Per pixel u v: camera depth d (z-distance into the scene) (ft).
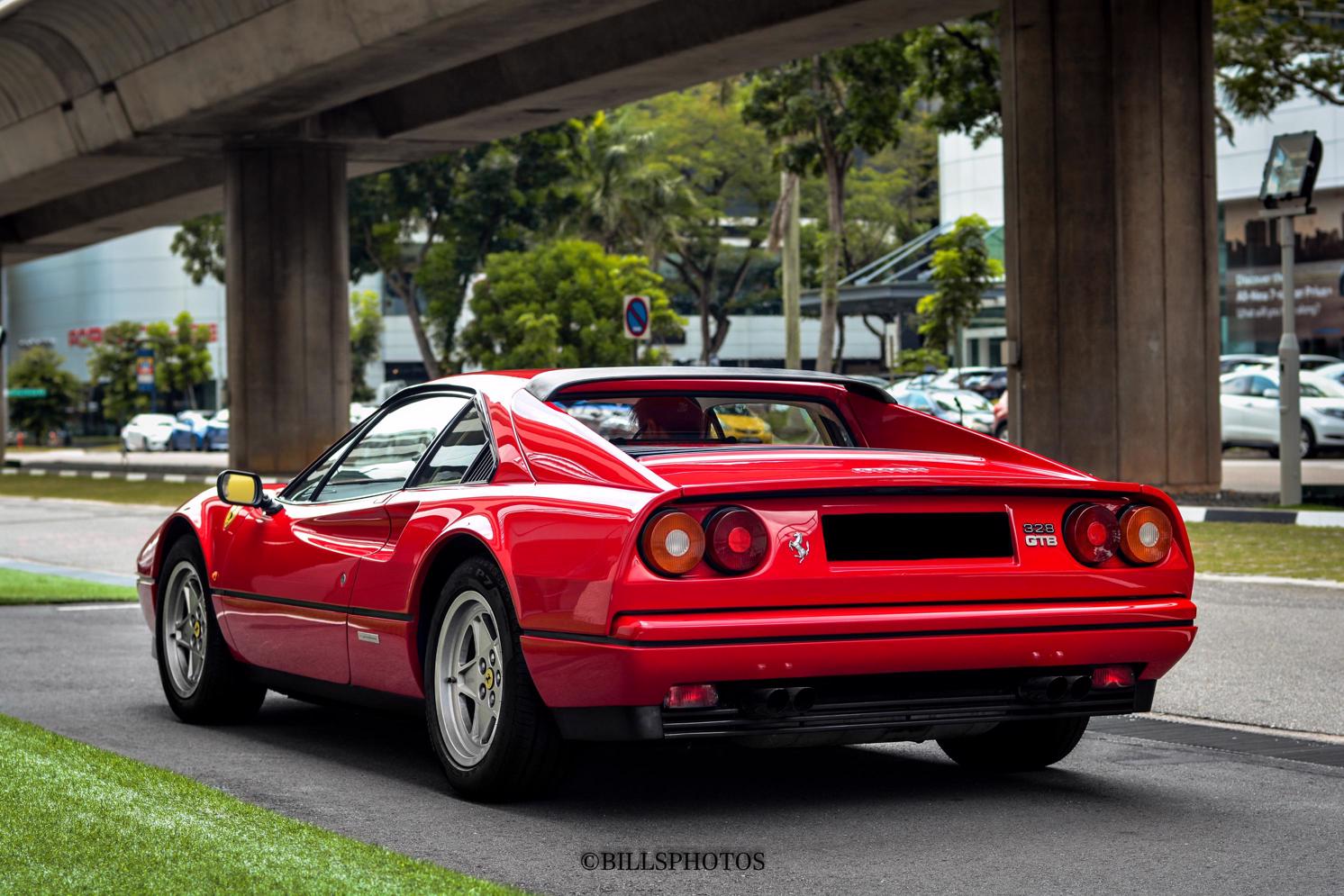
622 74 77.15
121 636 29.81
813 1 65.36
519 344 168.35
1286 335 48.24
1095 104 54.85
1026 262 55.72
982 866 13.33
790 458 15.56
